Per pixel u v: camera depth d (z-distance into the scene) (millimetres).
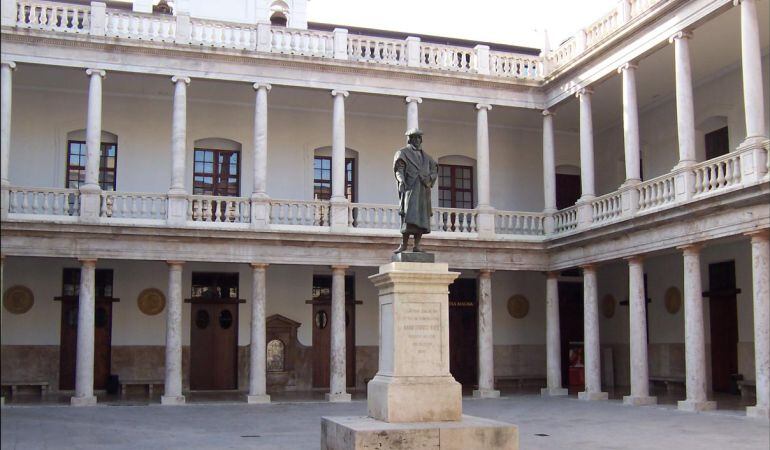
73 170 30500
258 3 33156
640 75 28344
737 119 27078
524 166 35844
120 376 30344
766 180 19516
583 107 28891
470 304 34938
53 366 29656
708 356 29062
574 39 29578
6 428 18422
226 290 31719
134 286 30844
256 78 28391
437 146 34562
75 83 29609
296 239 27875
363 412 22938
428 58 31219
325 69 29000
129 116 31062
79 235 26109
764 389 20156
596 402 26234
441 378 12516
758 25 23391
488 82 30656
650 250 24609
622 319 34312
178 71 27672
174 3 32188
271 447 14906
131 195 27078
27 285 29703
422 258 13031
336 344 27953
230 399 27672
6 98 25766
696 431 17469
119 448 14812
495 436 11820
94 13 26875
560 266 29984
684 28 23344
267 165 32375
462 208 33531
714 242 22672
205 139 31906
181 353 29391
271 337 31891
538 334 35375
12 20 25953
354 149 33562
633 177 25859
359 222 29391
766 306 20234
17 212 26172
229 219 28750
